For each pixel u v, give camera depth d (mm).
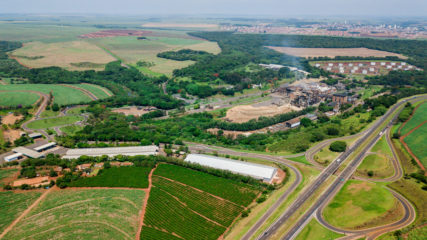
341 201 183625
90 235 158875
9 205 180125
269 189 198875
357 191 191750
